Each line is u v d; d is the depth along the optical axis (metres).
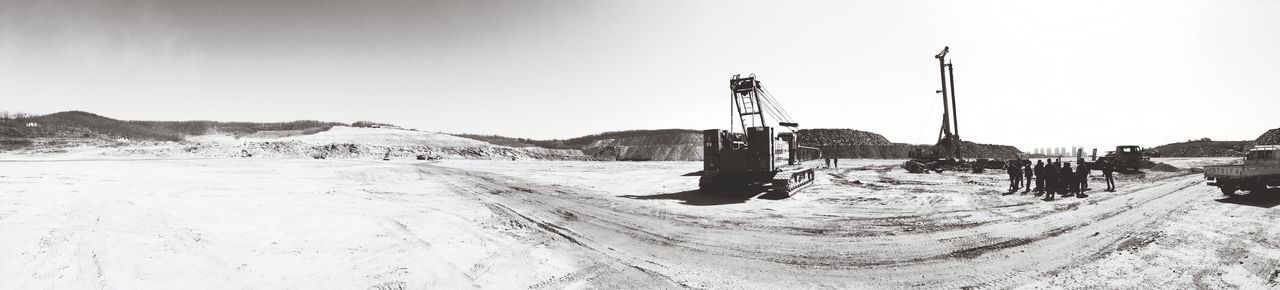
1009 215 12.54
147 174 20.81
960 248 8.76
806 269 7.57
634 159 89.50
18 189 13.18
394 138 84.88
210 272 6.61
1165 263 7.32
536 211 13.15
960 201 15.83
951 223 11.44
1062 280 6.74
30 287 5.71
